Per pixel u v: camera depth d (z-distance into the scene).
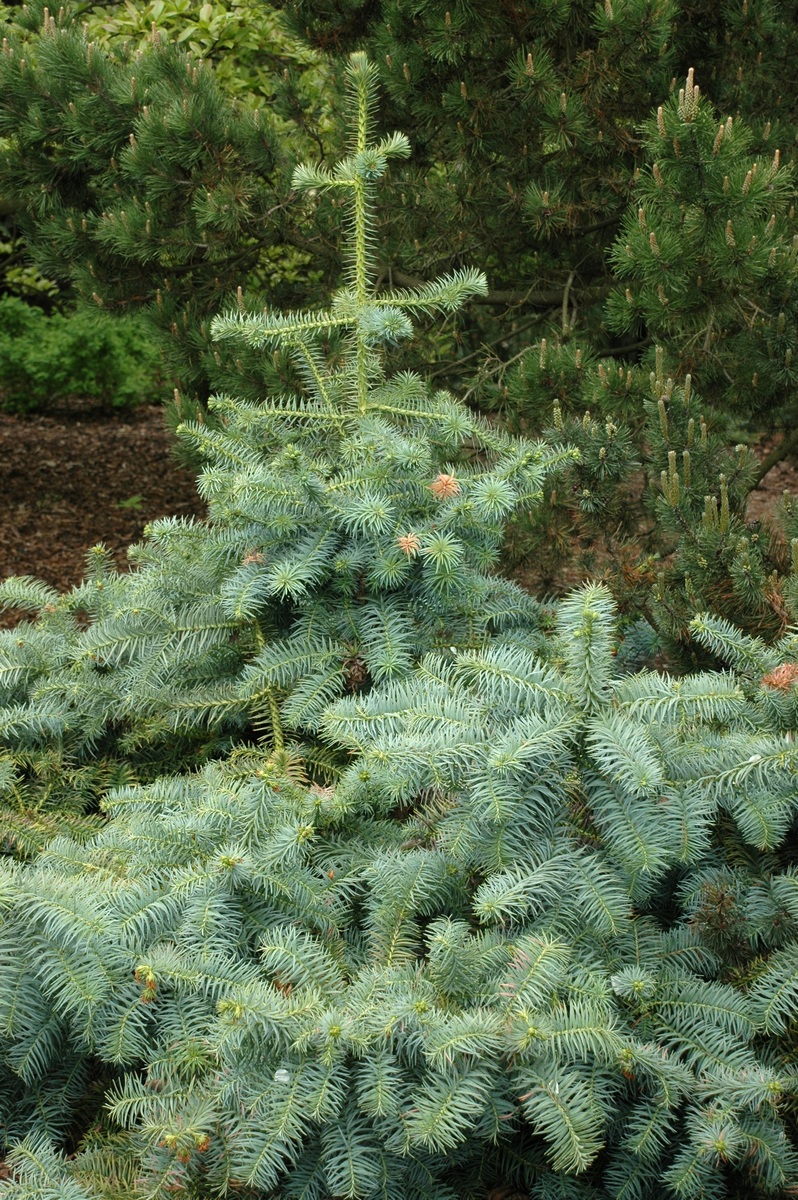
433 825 2.03
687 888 1.83
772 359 3.40
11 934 1.70
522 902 1.64
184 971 1.64
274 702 2.40
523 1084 1.47
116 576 3.09
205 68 4.09
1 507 6.95
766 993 1.63
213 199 3.90
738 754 1.78
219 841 1.91
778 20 3.94
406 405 2.77
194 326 4.37
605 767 1.62
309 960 1.66
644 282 3.42
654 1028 1.62
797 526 2.61
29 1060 1.67
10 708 2.56
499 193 4.14
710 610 2.59
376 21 4.11
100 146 4.09
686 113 3.08
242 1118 1.50
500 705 1.83
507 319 4.98
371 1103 1.44
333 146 4.63
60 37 4.04
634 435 3.45
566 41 3.93
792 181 3.62
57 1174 1.57
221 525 2.66
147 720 2.53
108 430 9.59
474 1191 1.63
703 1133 1.43
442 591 2.42
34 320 9.88
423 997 1.55
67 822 2.32
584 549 3.29
